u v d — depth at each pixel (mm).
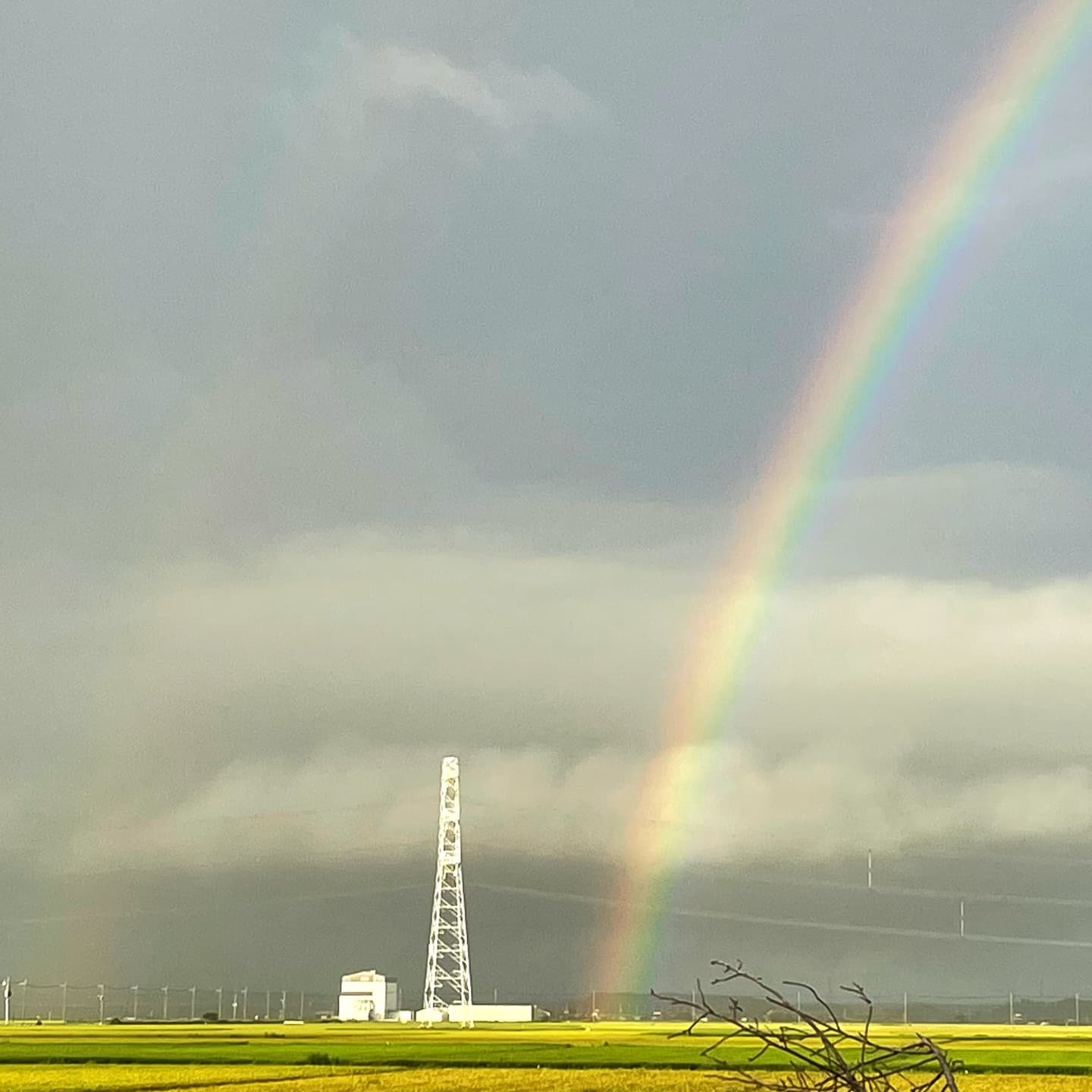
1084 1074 119438
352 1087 99938
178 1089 98375
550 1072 118000
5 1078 110562
